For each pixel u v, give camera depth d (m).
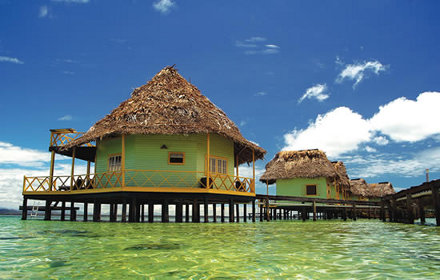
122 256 5.67
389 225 16.83
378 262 5.23
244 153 22.36
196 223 16.61
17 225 13.62
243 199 19.48
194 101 19.12
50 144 19.84
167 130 16.52
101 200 18.52
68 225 13.79
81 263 5.05
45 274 4.36
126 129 16.42
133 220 16.17
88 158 22.11
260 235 9.62
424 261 5.34
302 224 17.62
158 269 4.67
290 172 31.47
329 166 31.30
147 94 19.33
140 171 17.67
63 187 18.77
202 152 18.81
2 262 5.11
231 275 4.35
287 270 4.64
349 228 13.87
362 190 45.56
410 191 17.11
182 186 17.92
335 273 4.47
